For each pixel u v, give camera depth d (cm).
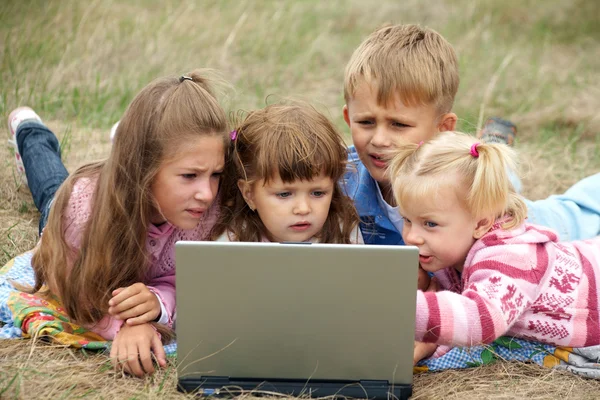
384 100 466
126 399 354
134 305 393
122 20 1009
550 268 392
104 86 826
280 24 1084
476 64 988
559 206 524
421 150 400
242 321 345
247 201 441
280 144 412
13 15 951
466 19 1163
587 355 402
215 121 404
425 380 391
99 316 417
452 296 364
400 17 1169
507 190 389
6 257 501
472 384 384
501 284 371
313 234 437
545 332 399
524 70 989
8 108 735
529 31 1166
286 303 341
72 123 747
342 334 346
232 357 352
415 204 388
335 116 838
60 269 416
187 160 397
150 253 436
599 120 833
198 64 920
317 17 1145
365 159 488
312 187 421
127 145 403
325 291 339
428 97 473
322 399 352
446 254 393
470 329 358
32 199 591
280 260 335
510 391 378
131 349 376
